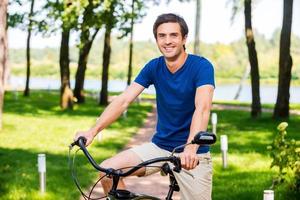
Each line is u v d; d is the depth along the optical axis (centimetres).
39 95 4203
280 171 996
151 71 484
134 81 492
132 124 2303
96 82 11088
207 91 458
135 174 479
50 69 14750
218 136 1919
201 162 484
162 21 460
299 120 2444
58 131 2019
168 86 476
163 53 463
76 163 1347
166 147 483
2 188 1050
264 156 1463
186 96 471
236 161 1380
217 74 12569
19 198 991
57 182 1102
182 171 475
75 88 3519
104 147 1645
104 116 476
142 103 3681
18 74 14425
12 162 1341
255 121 2452
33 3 3700
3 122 2242
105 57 3341
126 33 2977
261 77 12550
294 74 11888
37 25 2789
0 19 1873
